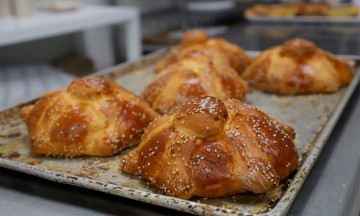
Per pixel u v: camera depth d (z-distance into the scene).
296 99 0.52
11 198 0.31
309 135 0.41
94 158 0.38
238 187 0.29
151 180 0.32
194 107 0.31
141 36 0.99
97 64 0.96
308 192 0.30
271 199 0.29
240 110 0.33
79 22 0.81
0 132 0.43
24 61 0.90
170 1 1.29
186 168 0.30
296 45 0.54
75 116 0.38
